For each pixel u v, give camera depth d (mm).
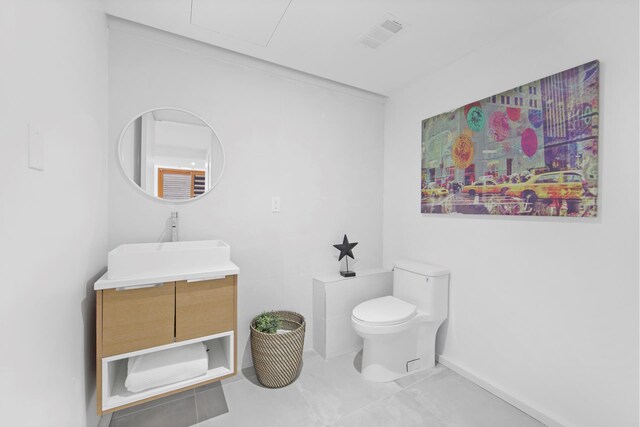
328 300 2322
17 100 762
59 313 1032
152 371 1482
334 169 2576
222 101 2068
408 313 2020
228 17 1698
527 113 1741
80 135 1266
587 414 1511
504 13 1659
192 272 1556
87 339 1369
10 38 729
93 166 1456
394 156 2744
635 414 1362
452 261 2213
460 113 2135
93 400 1465
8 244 716
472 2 1569
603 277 1459
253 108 2186
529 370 1748
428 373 2152
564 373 1600
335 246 2504
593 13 1483
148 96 1841
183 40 1916
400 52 2070
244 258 2170
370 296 2541
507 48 1863
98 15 1526
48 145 950
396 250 2711
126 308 1401
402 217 2652
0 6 684
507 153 1844
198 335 1571
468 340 2096
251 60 2150
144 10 1640
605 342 1452
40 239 892
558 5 1590
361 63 2221
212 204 2043
